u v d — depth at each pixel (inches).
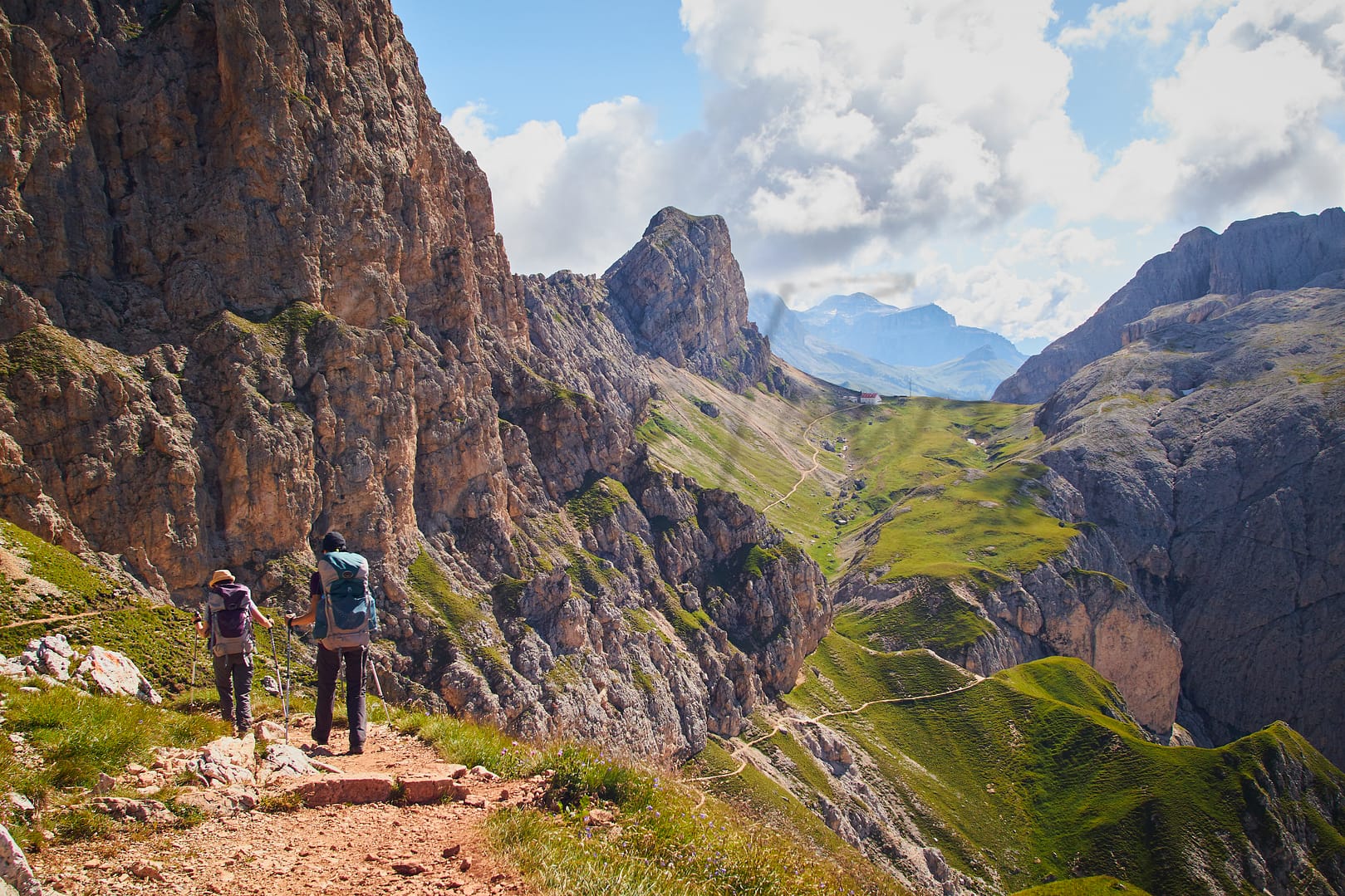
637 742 4141.2
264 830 568.1
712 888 595.5
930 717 6825.8
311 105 3511.3
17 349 2541.8
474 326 4699.8
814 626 7135.8
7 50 2672.2
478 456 4360.2
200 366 2972.4
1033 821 5989.2
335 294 3570.4
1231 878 5497.1
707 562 6624.0
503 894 498.9
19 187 2691.9
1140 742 6387.8
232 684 863.7
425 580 3752.5
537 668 3895.2
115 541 2554.1
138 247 3006.9
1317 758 6520.7
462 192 5546.3
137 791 585.3
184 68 3201.3
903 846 5310.0
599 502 5748.0
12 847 402.0
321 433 3297.2
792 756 5462.6
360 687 798.5
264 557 2930.6
